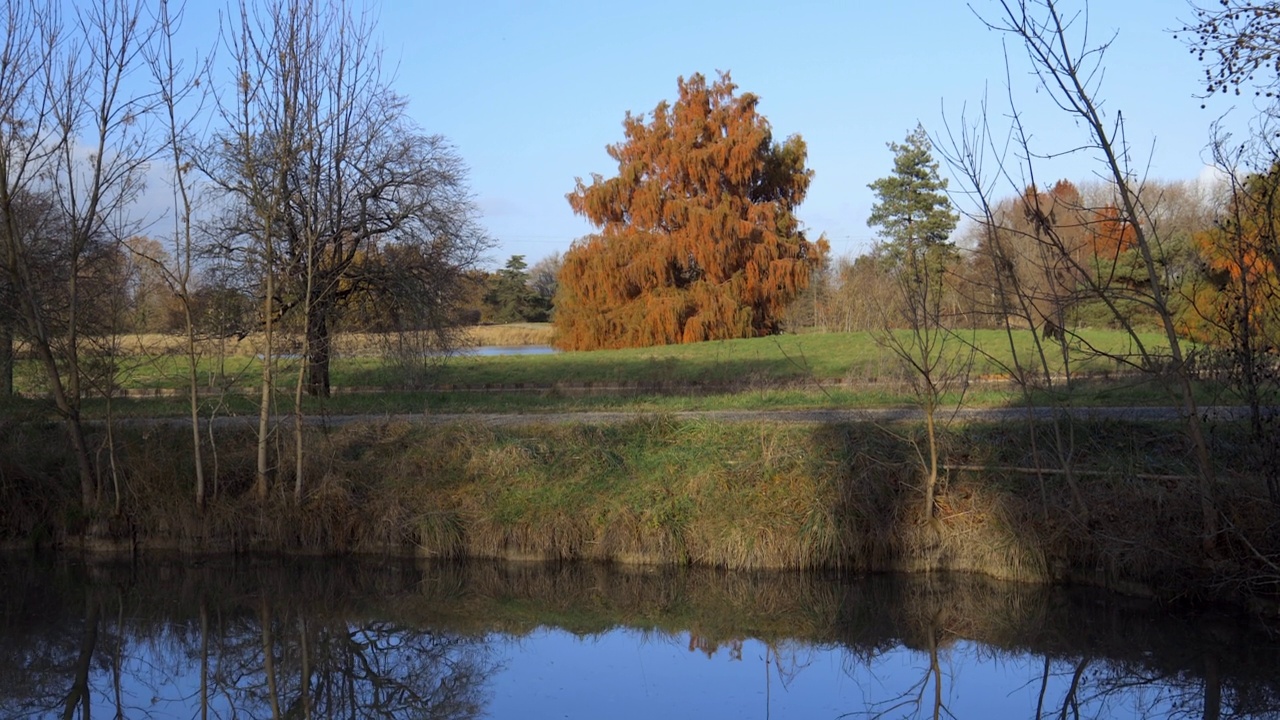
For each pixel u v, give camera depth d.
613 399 21.55
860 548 12.84
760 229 41.91
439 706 9.49
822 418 15.81
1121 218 10.48
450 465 15.05
